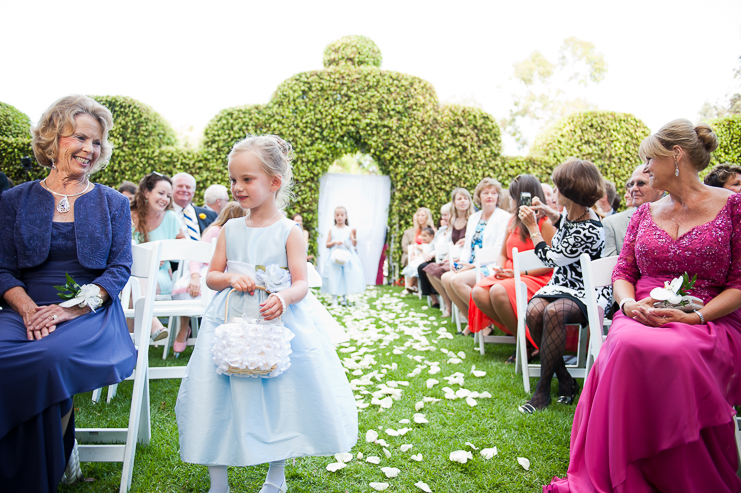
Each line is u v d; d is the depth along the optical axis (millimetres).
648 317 1881
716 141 2047
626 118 10125
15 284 1926
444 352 4141
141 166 9469
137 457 2158
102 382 1800
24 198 2037
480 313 4074
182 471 2045
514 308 3592
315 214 10133
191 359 1751
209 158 9594
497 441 2340
